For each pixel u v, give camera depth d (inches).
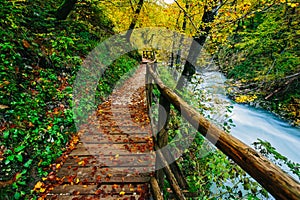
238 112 353.4
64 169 113.3
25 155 105.4
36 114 126.8
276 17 317.7
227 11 177.0
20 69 146.2
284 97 345.7
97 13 418.3
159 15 453.4
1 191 84.8
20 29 173.5
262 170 28.6
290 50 346.6
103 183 105.3
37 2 259.8
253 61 403.2
